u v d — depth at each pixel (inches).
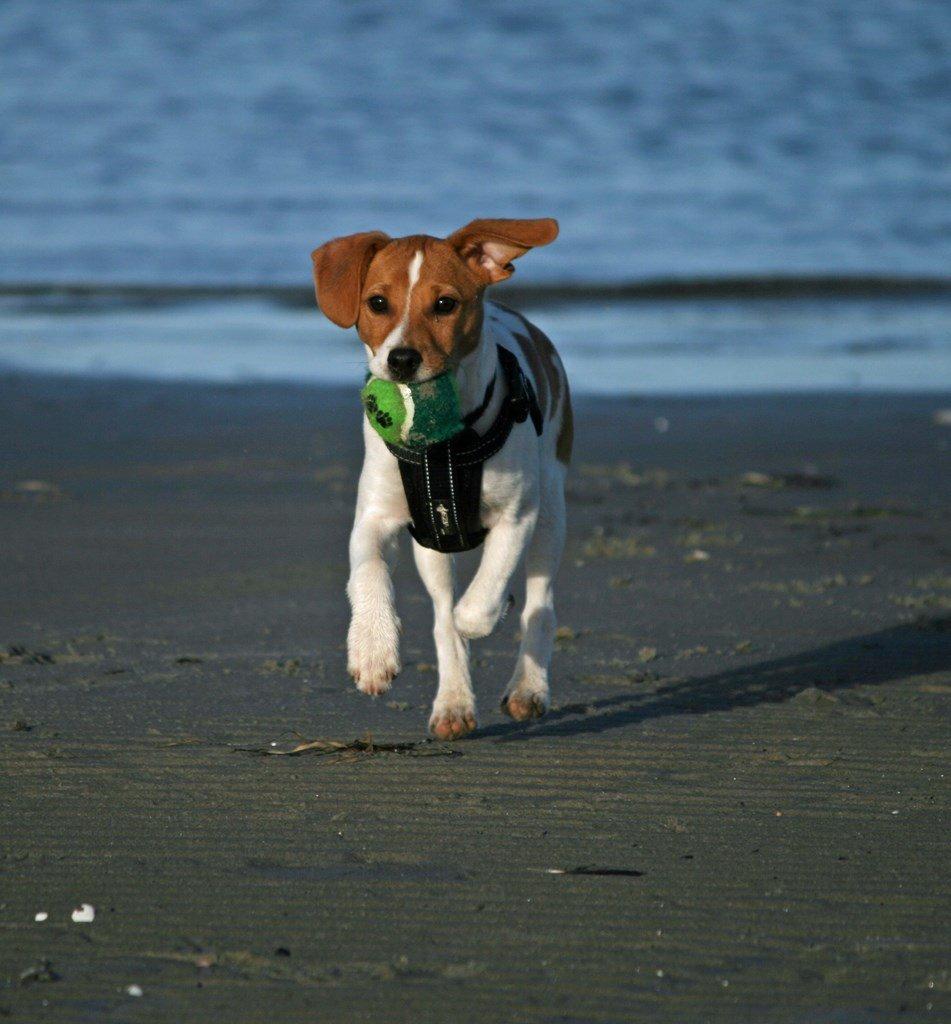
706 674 368.5
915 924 225.3
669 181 1708.9
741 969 210.5
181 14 2529.5
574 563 483.8
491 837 260.1
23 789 281.1
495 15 2471.7
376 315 299.1
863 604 436.8
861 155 1854.1
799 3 2647.6
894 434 730.2
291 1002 200.7
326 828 263.7
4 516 538.0
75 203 1596.9
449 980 207.2
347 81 2145.7
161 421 740.0
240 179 1695.4
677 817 270.4
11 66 2231.8
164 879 240.4
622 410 801.6
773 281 1298.0
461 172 1713.8
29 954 213.8
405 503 310.7
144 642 388.5
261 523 533.6
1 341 1036.5
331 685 354.3
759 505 576.1
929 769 297.0
